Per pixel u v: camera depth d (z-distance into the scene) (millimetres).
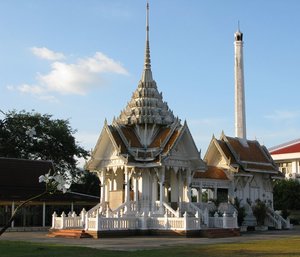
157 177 46406
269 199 64750
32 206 62281
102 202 47188
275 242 32312
